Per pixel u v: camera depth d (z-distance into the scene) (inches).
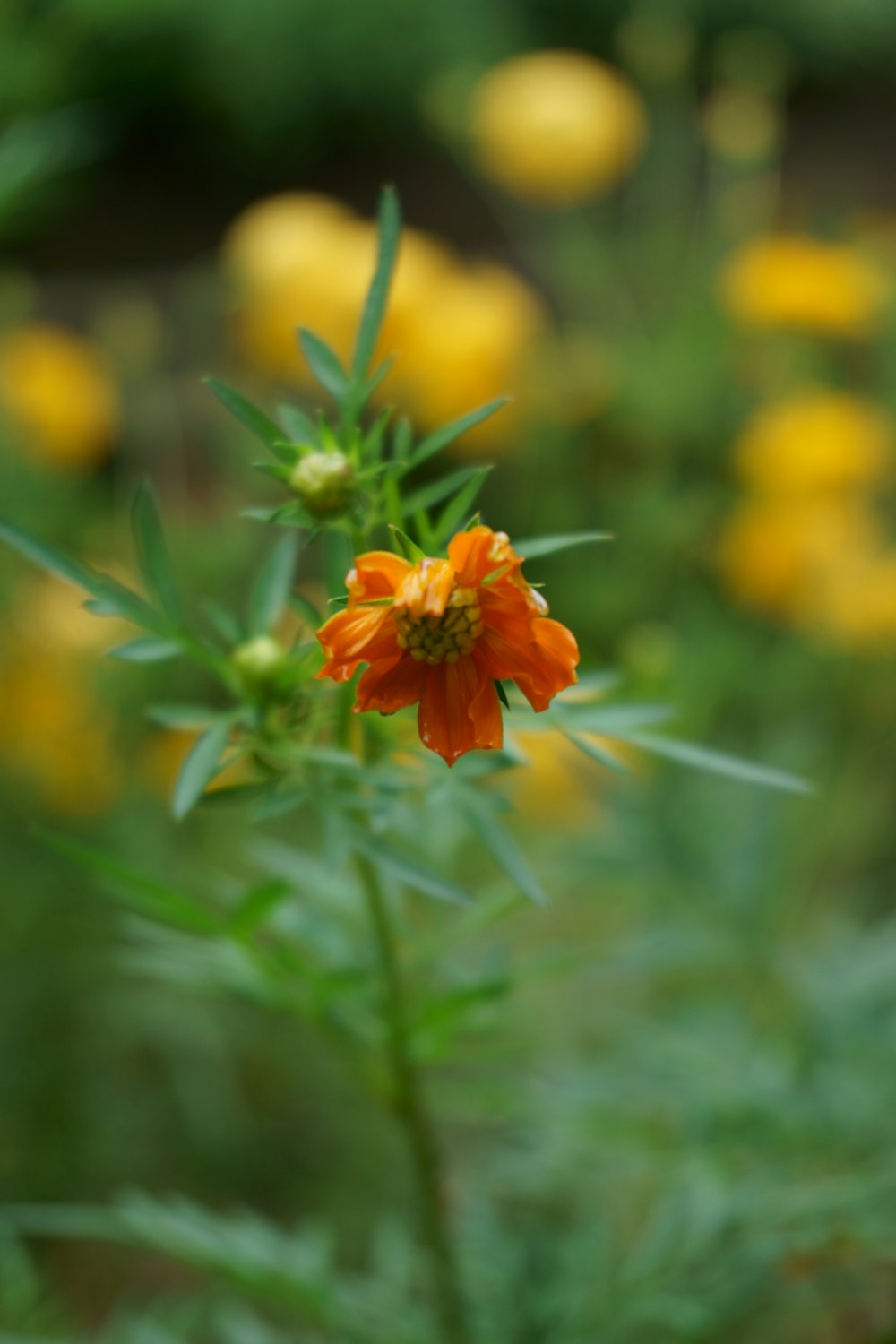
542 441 58.4
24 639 49.1
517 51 118.1
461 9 116.8
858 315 55.0
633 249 65.2
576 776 39.8
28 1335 30.1
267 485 56.0
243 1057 50.5
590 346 59.9
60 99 49.7
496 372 53.6
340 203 120.6
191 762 23.6
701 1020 31.4
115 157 121.3
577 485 60.6
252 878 48.8
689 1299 27.3
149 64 109.9
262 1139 48.9
